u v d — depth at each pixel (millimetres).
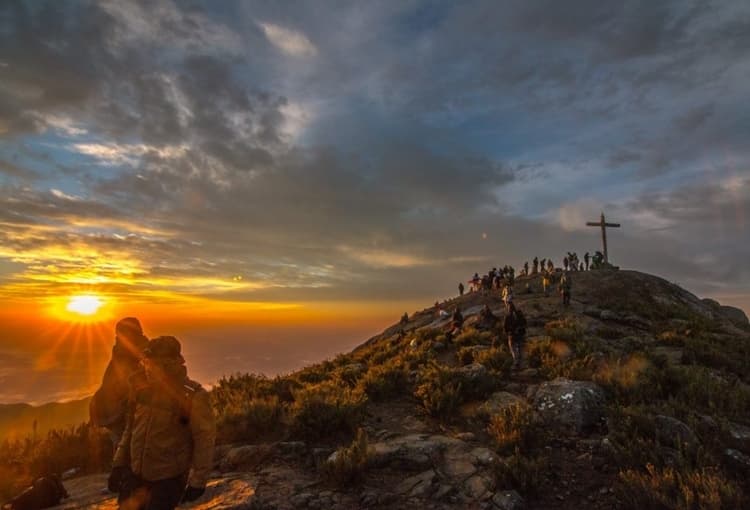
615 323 24234
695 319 25328
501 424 8555
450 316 31703
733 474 6973
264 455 7656
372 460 7297
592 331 20469
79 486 6969
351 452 7062
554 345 14961
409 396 11336
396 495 6477
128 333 4703
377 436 8711
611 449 7672
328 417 8648
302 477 6938
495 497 6430
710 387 10164
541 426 8922
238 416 8734
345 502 6207
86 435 8570
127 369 4609
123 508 3732
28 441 8773
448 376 11070
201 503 5797
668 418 8211
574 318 23984
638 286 35312
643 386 10172
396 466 7414
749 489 6582
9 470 7891
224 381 12930
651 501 6082
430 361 14047
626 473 6879
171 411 3742
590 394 9438
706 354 14641
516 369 13477
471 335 18344
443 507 6219
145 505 3680
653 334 21125
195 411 3736
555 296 32438
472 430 9109
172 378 3783
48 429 9250
